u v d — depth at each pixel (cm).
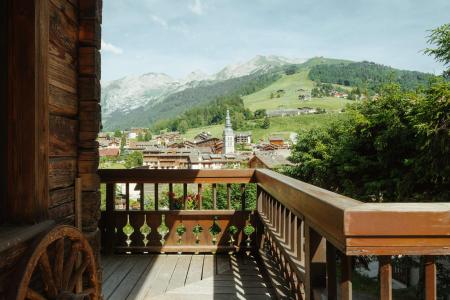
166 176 425
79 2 236
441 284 778
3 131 178
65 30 218
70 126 228
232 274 360
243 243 429
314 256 172
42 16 183
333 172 1105
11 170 176
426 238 108
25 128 177
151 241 427
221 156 7800
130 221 426
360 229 107
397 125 785
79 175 237
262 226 414
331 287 148
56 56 207
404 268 972
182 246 425
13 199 175
